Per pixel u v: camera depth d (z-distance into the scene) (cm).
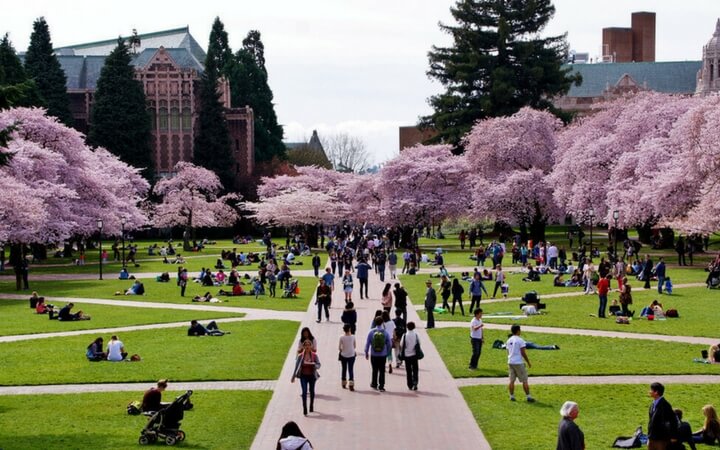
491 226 12925
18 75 11362
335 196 12475
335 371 3183
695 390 2738
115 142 13238
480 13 12469
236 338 3897
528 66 12094
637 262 6356
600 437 2253
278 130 17225
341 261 6994
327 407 2622
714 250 8838
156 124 15188
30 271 7875
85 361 3347
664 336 3800
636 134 8594
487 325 4203
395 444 2227
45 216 6481
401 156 10962
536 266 7150
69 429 2367
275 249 9781
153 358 3394
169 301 5412
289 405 2648
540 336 3822
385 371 3128
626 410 2522
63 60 16650
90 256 9862
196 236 14138
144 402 2491
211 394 2784
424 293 5688
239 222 14262
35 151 7450
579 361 3241
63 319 4494
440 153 11131
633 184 7912
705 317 4334
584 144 9144
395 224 10644
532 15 12294
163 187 11969
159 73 15138
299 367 2525
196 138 14188
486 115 11925
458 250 9725
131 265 8381
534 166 10219
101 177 8850
